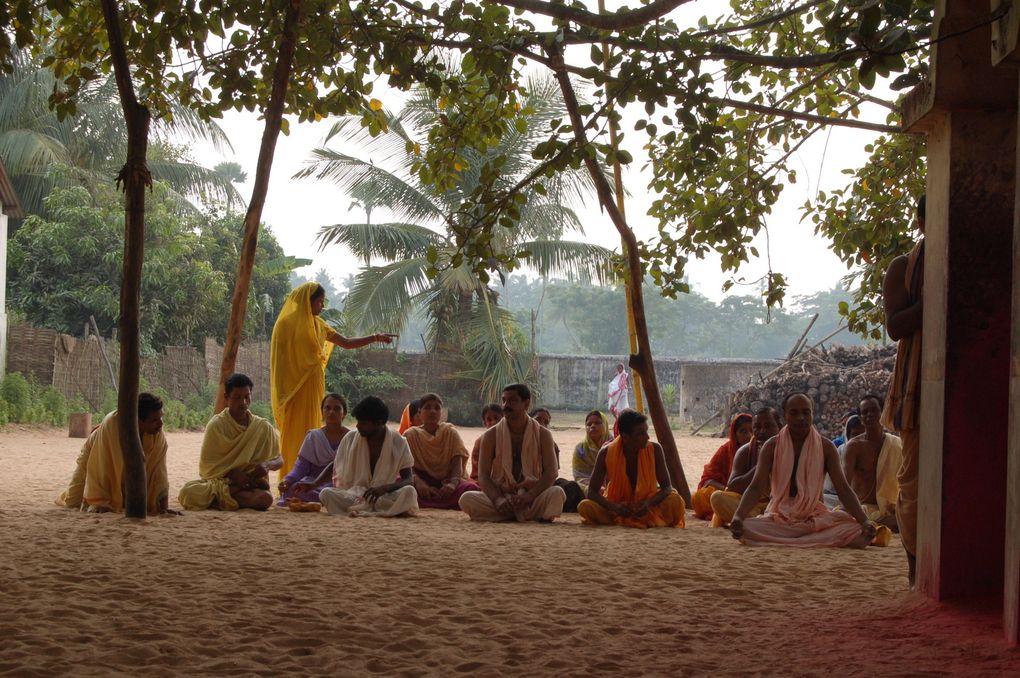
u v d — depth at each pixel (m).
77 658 3.53
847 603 4.82
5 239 21.56
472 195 6.32
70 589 4.70
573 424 32.44
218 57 7.85
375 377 29.30
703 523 9.12
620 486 8.51
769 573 5.80
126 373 7.54
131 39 7.72
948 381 4.43
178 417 22.66
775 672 3.53
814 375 21.97
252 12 6.85
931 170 4.71
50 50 26.36
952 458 4.43
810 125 9.23
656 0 5.69
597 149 6.09
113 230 25.50
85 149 28.45
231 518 7.89
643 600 4.87
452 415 29.06
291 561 5.73
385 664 3.59
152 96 8.23
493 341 28.02
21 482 10.93
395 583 5.15
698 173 8.27
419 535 7.18
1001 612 4.16
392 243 26.50
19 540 6.19
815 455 7.35
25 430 18.94
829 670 3.54
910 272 5.02
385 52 7.03
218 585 4.93
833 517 7.30
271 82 8.43
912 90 4.75
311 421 10.23
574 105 6.75
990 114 4.43
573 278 25.98
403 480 8.88
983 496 4.41
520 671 3.55
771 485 7.41
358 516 8.52
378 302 26.05
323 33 7.33
